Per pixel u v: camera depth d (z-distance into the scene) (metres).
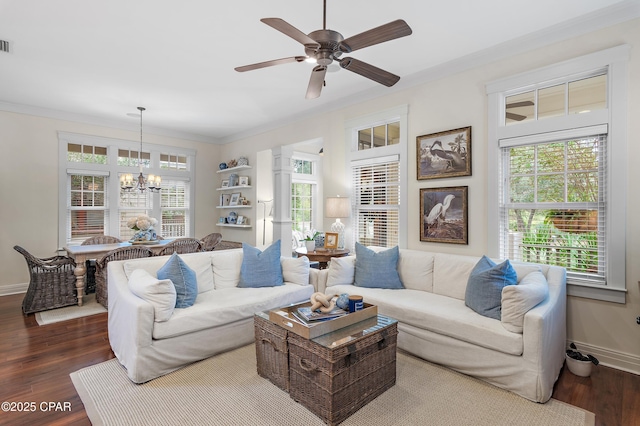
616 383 2.37
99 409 2.04
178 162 6.62
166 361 2.45
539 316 2.10
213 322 2.71
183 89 4.21
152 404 2.10
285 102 4.72
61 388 2.27
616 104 2.59
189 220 6.74
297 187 6.91
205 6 2.49
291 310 2.42
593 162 2.76
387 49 3.20
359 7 2.51
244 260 3.53
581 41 2.75
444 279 3.17
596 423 1.92
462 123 3.47
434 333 2.63
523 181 3.14
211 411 2.03
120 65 3.52
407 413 2.02
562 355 2.61
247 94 4.39
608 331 2.65
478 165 3.36
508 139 3.15
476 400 2.15
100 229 5.64
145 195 6.14
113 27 2.78
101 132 5.62
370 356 2.13
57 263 4.02
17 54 3.26
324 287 3.63
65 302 4.11
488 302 2.53
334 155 4.79
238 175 6.73
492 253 3.25
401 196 4.01
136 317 2.32
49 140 5.11
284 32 1.95
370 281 3.41
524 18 2.67
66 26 2.76
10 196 4.80
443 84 3.62
